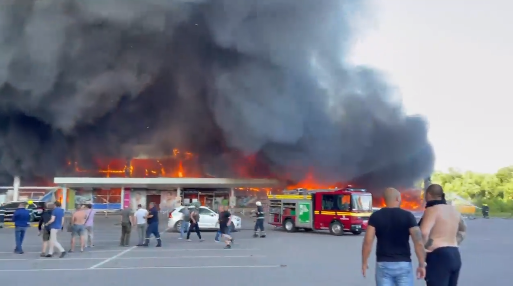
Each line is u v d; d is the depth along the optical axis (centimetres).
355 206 2314
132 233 2395
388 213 553
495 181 8131
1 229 2680
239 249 1683
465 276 1089
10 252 1568
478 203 6069
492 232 2656
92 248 1712
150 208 1778
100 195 4016
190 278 1036
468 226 3266
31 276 1066
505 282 1005
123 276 1065
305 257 1443
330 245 1839
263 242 1973
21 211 1539
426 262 588
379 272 550
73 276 1066
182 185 4091
